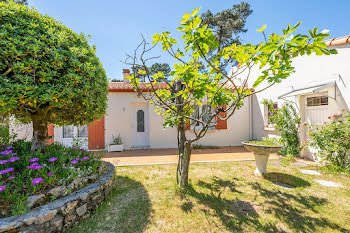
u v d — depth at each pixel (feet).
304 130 20.90
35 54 8.61
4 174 8.73
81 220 8.48
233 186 12.45
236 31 51.06
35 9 10.64
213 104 11.69
